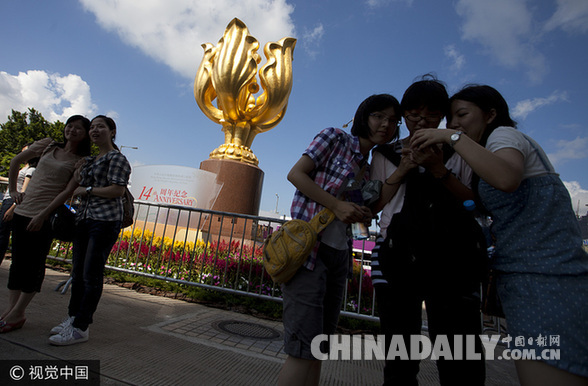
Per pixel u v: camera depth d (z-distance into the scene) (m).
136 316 3.47
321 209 1.66
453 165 1.82
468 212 1.54
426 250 1.52
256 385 2.24
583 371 1.13
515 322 1.27
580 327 1.16
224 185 8.85
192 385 2.10
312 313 1.50
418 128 1.73
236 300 4.56
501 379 2.97
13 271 2.64
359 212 1.55
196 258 5.30
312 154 1.64
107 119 2.83
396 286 1.69
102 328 2.93
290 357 1.50
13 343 2.34
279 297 4.40
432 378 2.84
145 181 8.09
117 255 5.15
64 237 2.75
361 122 1.78
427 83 1.68
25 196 2.82
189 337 3.02
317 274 1.55
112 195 2.62
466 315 1.49
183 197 7.95
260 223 7.01
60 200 2.69
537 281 1.25
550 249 1.26
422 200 1.62
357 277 5.04
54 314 3.16
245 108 10.10
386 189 1.79
